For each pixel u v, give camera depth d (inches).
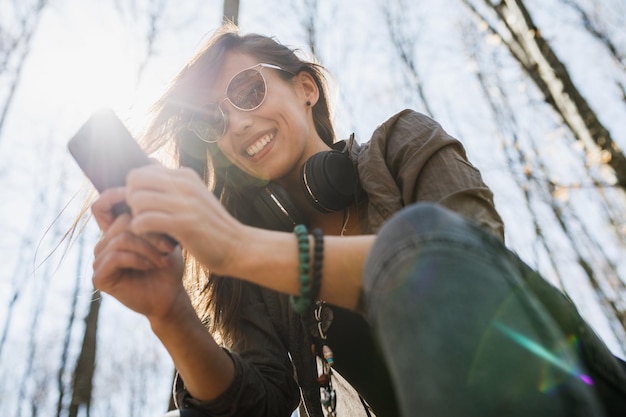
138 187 29.5
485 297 23.0
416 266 24.2
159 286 38.8
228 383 43.6
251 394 44.8
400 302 23.9
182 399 45.8
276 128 54.9
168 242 32.0
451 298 22.9
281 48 60.8
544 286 29.6
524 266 29.2
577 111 254.7
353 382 48.6
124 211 33.7
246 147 54.8
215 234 29.4
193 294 58.2
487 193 42.5
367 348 46.7
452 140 46.0
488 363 21.3
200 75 57.9
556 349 23.3
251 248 30.2
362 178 48.4
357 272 29.9
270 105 54.5
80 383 303.0
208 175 61.7
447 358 21.3
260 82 55.2
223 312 54.9
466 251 25.0
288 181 56.2
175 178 29.8
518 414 20.5
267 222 53.5
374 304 25.7
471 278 23.6
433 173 44.4
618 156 239.8
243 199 58.2
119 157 34.4
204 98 57.6
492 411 20.3
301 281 29.7
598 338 32.0
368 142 52.5
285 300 52.9
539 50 273.7
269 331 51.9
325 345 46.0
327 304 47.6
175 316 40.0
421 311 23.0
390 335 23.8
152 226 28.5
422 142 47.2
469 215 40.2
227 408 43.4
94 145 34.7
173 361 42.9
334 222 53.9
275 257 30.1
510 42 297.1
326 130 65.2
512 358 21.6
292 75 59.8
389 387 46.5
